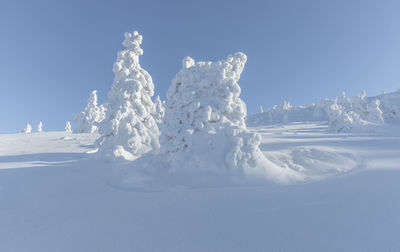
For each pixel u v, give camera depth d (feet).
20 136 94.32
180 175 19.12
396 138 51.47
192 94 24.08
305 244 7.28
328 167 22.63
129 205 13.32
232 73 26.25
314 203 11.48
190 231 8.84
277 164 22.61
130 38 47.37
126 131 38.73
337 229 8.26
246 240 7.80
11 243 8.88
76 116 125.80
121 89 41.91
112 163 30.14
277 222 9.20
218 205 12.12
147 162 22.36
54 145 68.23
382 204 10.77
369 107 118.83
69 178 22.41
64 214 12.27
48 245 8.48
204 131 21.68
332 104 99.91
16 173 25.23
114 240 8.47
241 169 18.67
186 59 27.07
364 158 26.73
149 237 8.53
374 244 7.05
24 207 13.83
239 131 21.16
